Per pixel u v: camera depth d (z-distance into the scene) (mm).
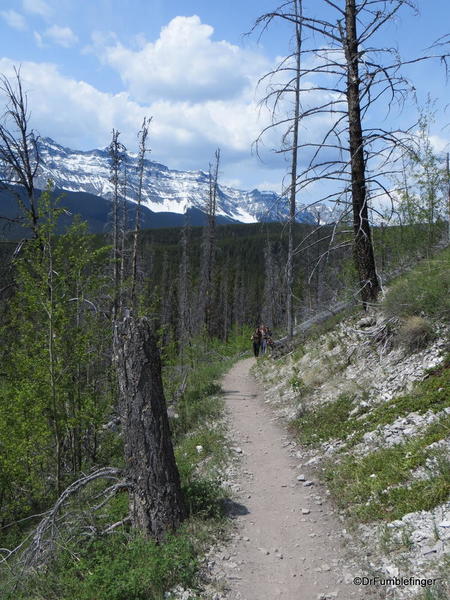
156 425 7273
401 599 4809
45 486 13945
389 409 9250
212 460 10141
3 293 14109
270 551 6375
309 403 12344
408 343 10961
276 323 48688
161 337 17266
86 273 13812
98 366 15250
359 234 13039
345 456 8672
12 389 12852
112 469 7793
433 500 6004
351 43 12031
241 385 19219
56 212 12742
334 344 14320
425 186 16828
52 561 7289
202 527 7000
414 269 15008
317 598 5258
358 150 12172
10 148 14539
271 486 8555
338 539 6379
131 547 6582
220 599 5465
